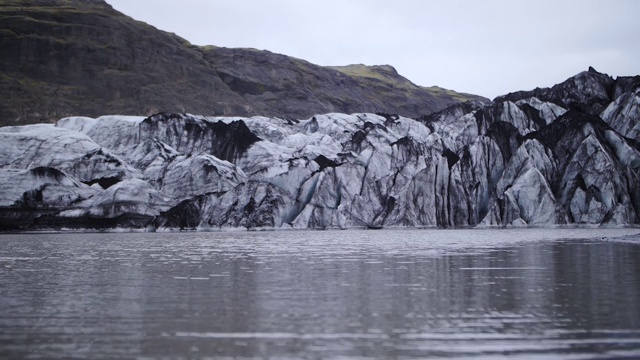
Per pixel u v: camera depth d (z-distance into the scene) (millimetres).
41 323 22953
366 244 77750
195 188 160250
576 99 179750
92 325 22547
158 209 153125
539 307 25562
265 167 159125
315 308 25891
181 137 185875
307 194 153125
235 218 147375
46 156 167375
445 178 148000
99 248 74000
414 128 185500
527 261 47219
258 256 57219
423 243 78438
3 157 167750
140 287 33062
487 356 18094
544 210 136000
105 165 166750
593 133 145375
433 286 32562
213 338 20438
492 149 151875
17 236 121750
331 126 192750
